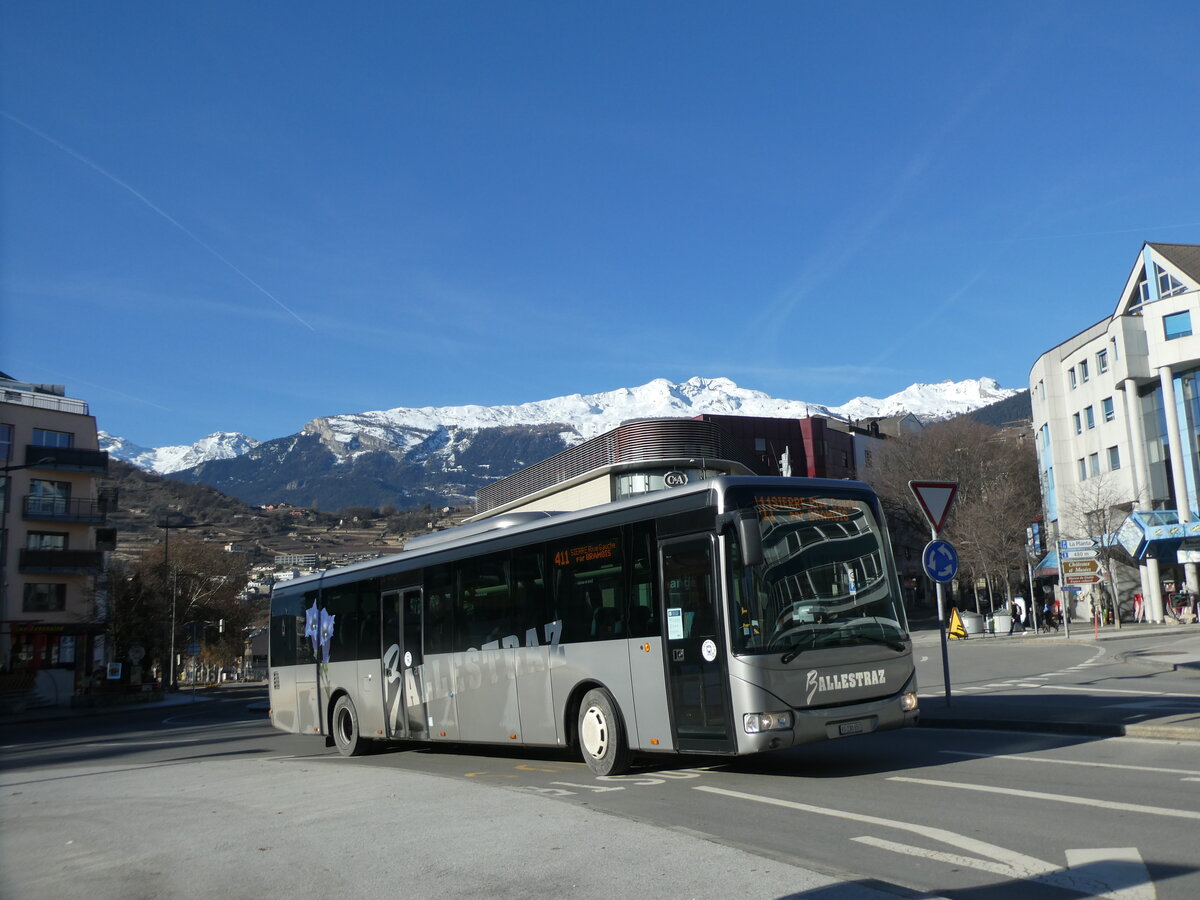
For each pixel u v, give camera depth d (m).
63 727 39.66
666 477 35.56
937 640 49.34
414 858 7.68
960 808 8.62
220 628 84.25
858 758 12.38
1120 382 54.28
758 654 10.35
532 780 12.14
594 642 12.22
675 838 7.65
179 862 8.31
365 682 17.19
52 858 8.99
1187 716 13.05
